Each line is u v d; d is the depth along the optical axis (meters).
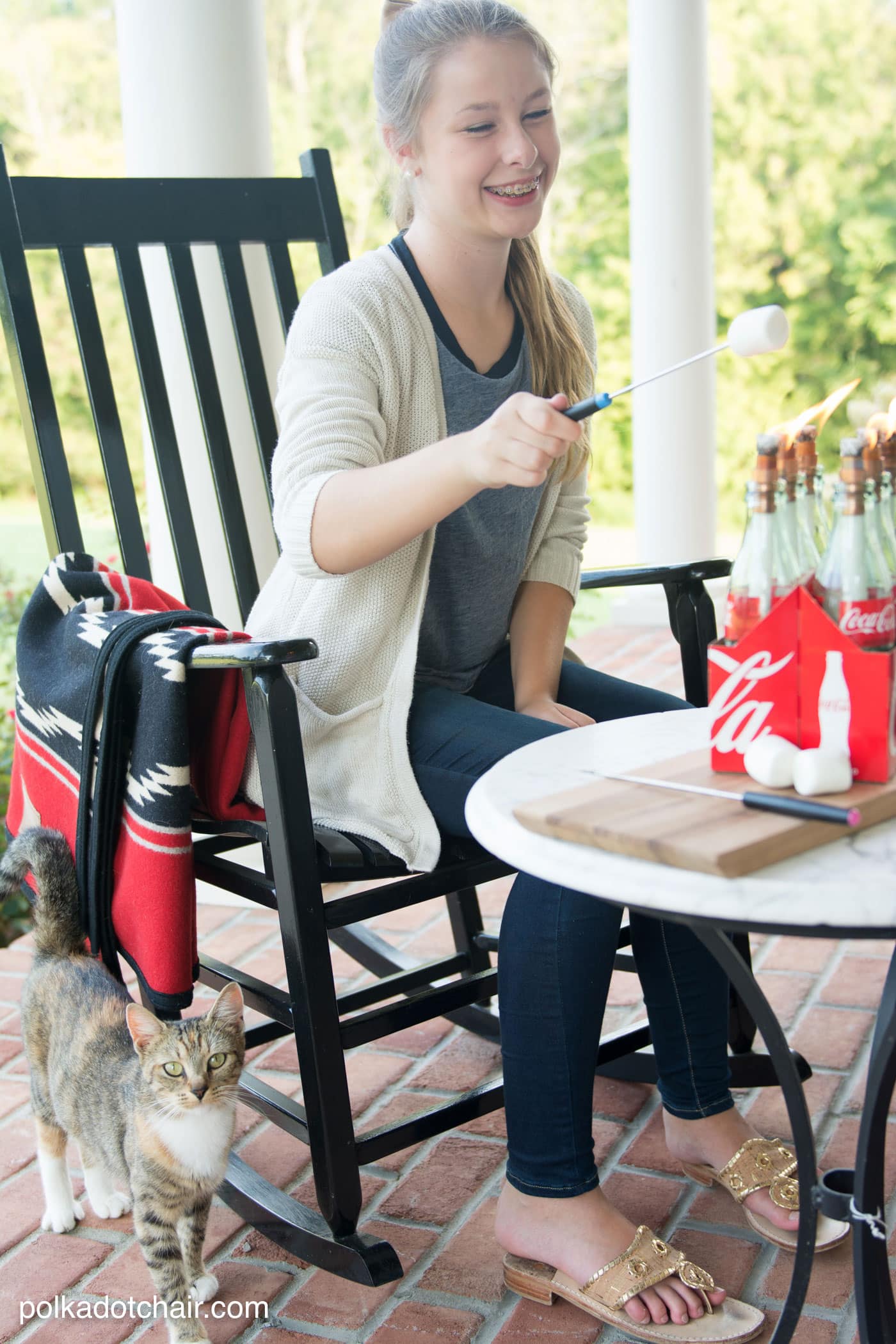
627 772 1.09
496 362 1.58
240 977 1.55
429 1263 1.47
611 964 1.32
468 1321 1.36
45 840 1.55
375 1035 1.46
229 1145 1.37
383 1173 1.66
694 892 0.87
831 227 8.48
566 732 1.27
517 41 1.40
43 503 1.68
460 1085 1.86
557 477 1.65
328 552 1.36
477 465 1.21
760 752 1.00
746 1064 1.72
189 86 2.29
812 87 8.38
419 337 1.50
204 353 1.83
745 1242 1.45
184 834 1.40
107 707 1.42
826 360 8.55
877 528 1.06
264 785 1.36
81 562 1.64
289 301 1.89
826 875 0.88
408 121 1.43
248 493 2.38
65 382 7.52
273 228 1.89
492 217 1.43
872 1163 1.03
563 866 0.94
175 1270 1.34
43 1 7.93
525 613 1.68
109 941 1.50
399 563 1.46
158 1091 1.32
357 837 1.45
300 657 1.32
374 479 1.31
